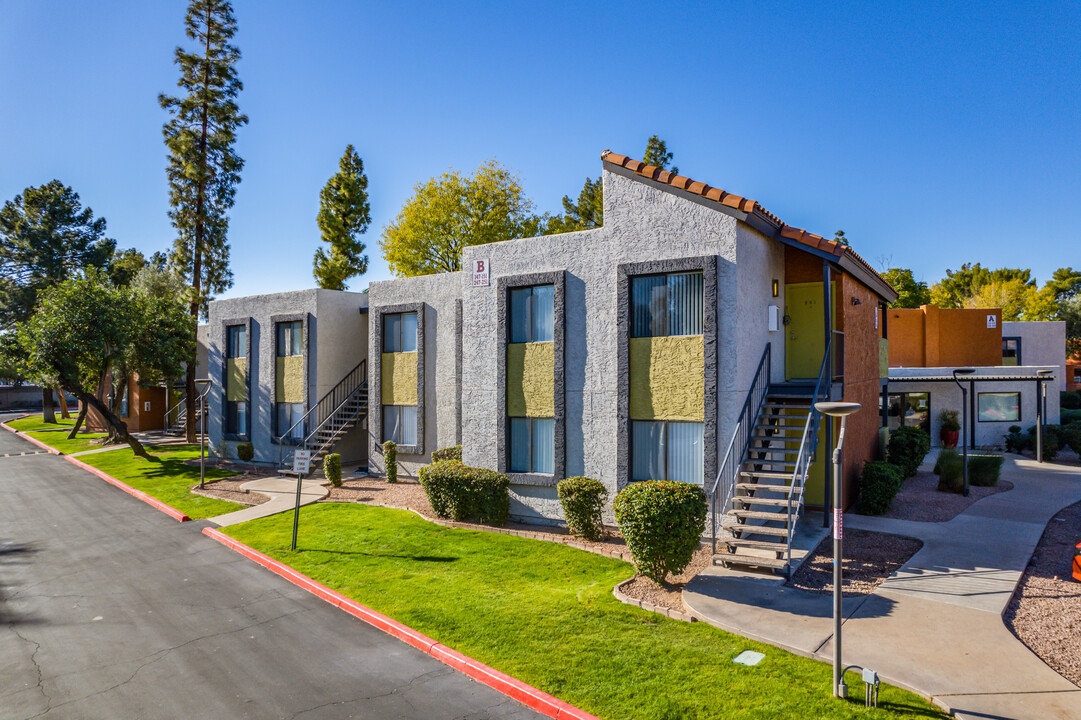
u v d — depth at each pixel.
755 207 11.92
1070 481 17.98
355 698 6.88
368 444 22.08
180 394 40.84
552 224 44.09
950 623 7.88
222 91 33.22
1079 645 7.27
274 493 19.02
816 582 9.66
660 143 39.59
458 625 8.62
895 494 14.24
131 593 10.80
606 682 6.77
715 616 8.30
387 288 21.28
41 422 49.69
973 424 25.73
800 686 6.45
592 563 11.15
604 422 13.41
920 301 51.31
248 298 25.52
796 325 15.18
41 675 7.65
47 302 25.56
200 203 33.12
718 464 11.98
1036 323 31.08
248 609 9.88
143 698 6.99
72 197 50.53
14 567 12.62
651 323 12.97
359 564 11.77
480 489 14.05
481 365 15.26
